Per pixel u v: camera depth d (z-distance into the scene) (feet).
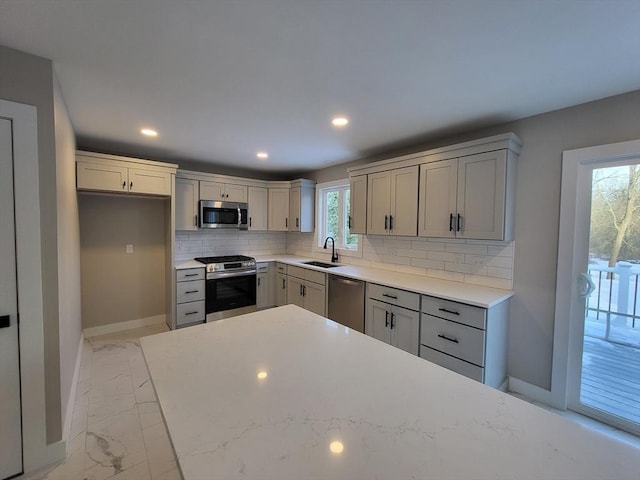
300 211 14.92
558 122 7.26
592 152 6.77
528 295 7.85
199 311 12.52
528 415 2.85
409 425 2.68
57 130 5.84
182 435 2.50
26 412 5.36
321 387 3.31
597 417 7.09
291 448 2.38
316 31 4.51
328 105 7.19
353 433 2.56
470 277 8.99
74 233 8.98
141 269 12.79
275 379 3.47
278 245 17.13
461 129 8.79
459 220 8.27
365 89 6.37
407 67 5.50
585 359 7.29
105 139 10.03
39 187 5.37
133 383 8.43
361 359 4.02
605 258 6.93
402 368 3.78
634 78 5.78
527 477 2.12
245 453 2.31
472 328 7.14
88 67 5.56
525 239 7.86
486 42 4.73
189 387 3.26
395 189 9.88
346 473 2.14
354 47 4.91
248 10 4.06
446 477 2.11
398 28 4.42
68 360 6.96
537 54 5.03
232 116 7.94
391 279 9.62
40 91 5.30
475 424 2.71
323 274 11.75
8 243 5.15
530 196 7.73
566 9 3.96
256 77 5.91
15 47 4.98
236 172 15.34
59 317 5.67
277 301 14.79
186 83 6.15
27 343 5.33
